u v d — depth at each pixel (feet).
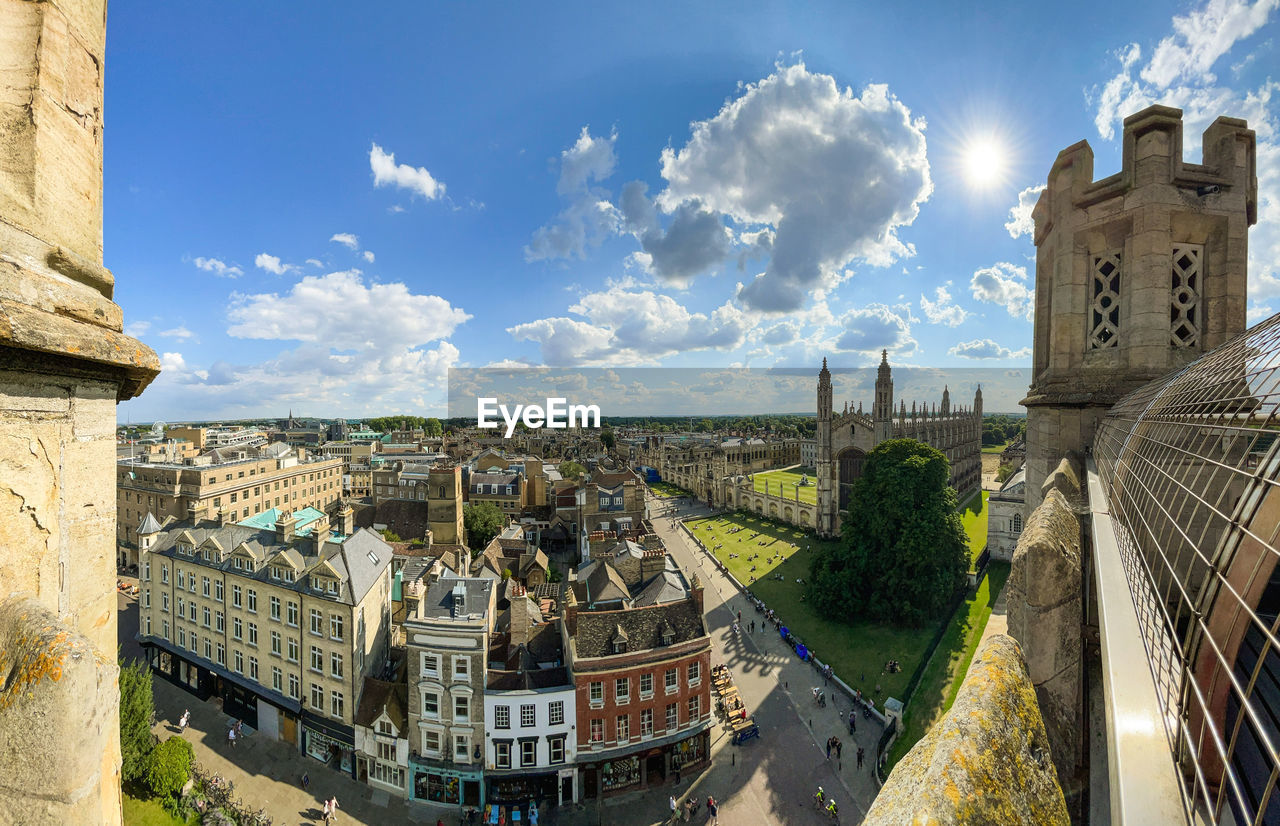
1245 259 48.32
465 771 99.60
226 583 125.80
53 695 11.11
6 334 12.08
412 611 107.96
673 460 470.39
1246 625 13.30
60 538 15.64
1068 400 52.39
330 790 104.17
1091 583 34.45
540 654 115.03
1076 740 27.61
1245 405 17.88
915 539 161.48
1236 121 48.62
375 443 613.93
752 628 164.25
